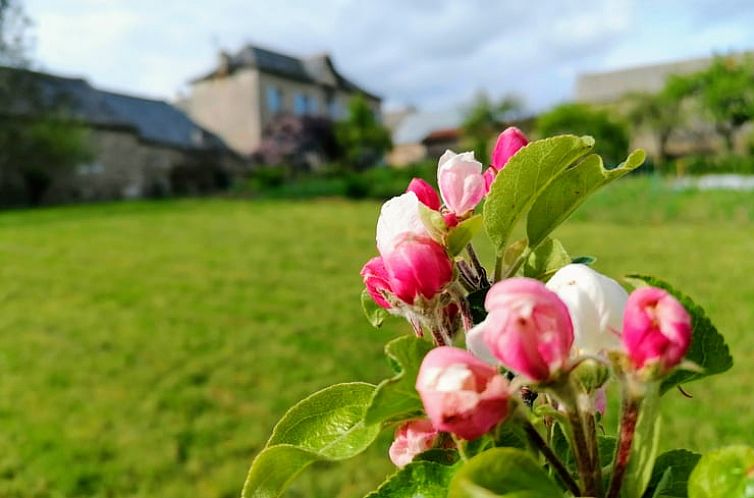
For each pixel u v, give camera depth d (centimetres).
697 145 3634
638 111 3425
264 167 3531
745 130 3491
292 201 2566
